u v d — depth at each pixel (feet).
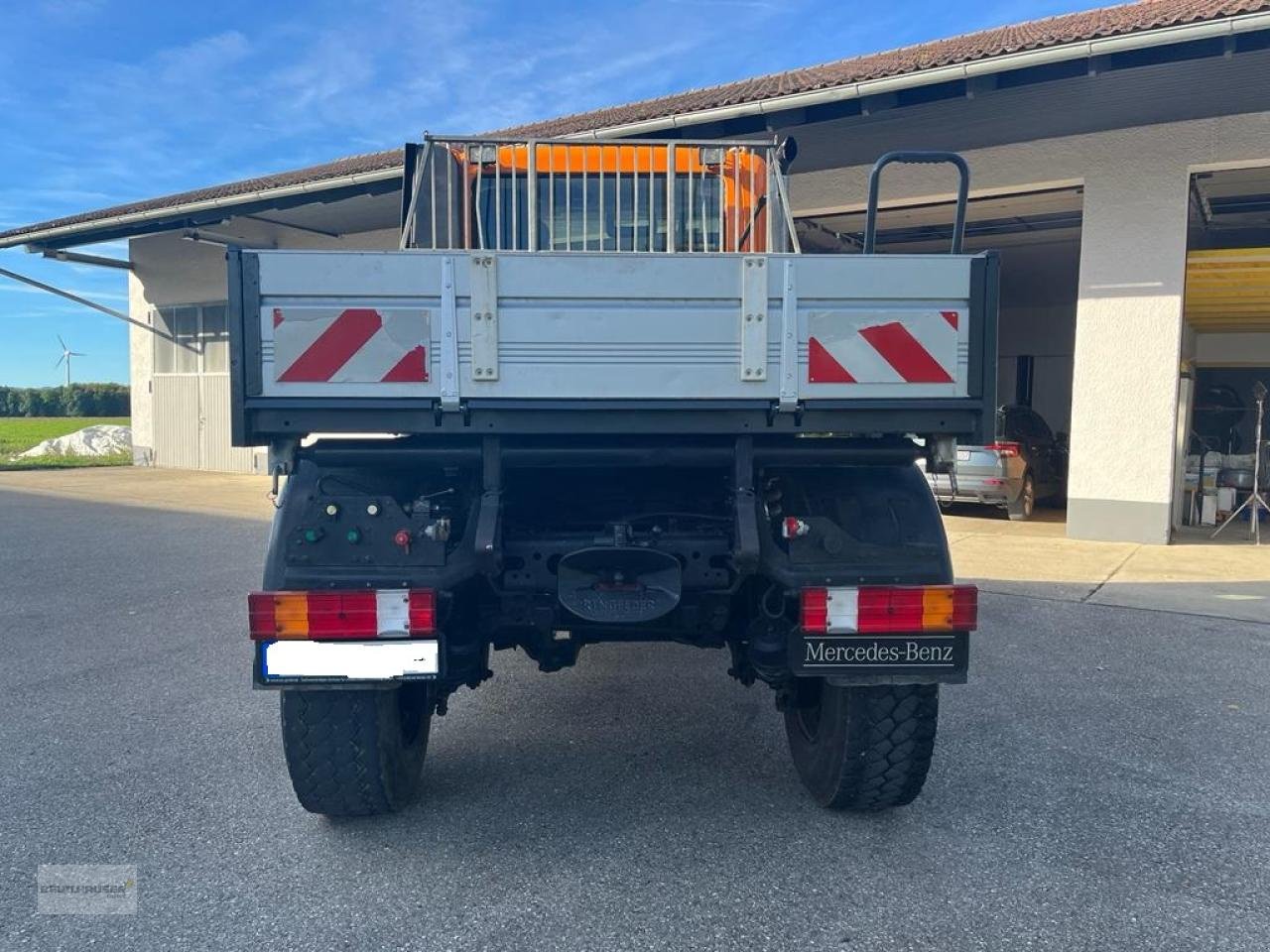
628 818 11.60
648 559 10.43
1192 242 47.11
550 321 9.79
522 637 11.85
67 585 25.94
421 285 9.68
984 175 34.35
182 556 30.63
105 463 71.77
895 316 9.95
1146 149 31.55
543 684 17.08
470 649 10.80
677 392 9.90
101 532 36.06
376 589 9.84
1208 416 53.31
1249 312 39.93
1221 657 18.67
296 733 10.57
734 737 14.47
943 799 12.15
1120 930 9.11
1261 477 37.14
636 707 15.85
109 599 24.20
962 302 10.00
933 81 27.45
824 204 37.45
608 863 10.45
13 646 19.65
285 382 9.71
